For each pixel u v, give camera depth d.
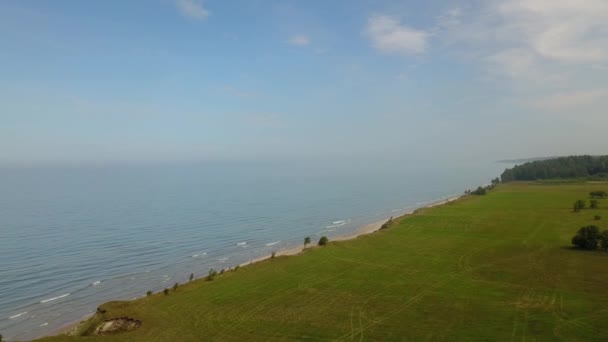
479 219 88.69
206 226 106.88
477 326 32.12
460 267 50.47
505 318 33.59
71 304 51.41
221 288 45.06
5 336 42.00
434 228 80.19
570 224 77.25
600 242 56.62
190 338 31.88
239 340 31.12
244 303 39.81
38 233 95.06
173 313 37.66
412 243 66.44
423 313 35.47
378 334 31.33
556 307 35.62
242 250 81.25
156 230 100.31
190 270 66.88
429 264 52.44
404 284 44.25
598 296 38.06
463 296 39.62
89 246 82.94
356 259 56.50
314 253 60.91
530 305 36.47
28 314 48.06
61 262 71.12
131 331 33.78
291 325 33.81
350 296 40.84
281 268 52.97
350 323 33.78
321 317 35.41
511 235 69.56
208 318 36.09
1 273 64.56
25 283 59.88
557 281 43.19
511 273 46.97
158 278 62.41
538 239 65.00
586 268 47.72
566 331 30.56
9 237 90.44
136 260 73.19
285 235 96.62
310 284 45.38
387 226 86.12
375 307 37.44
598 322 32.06
